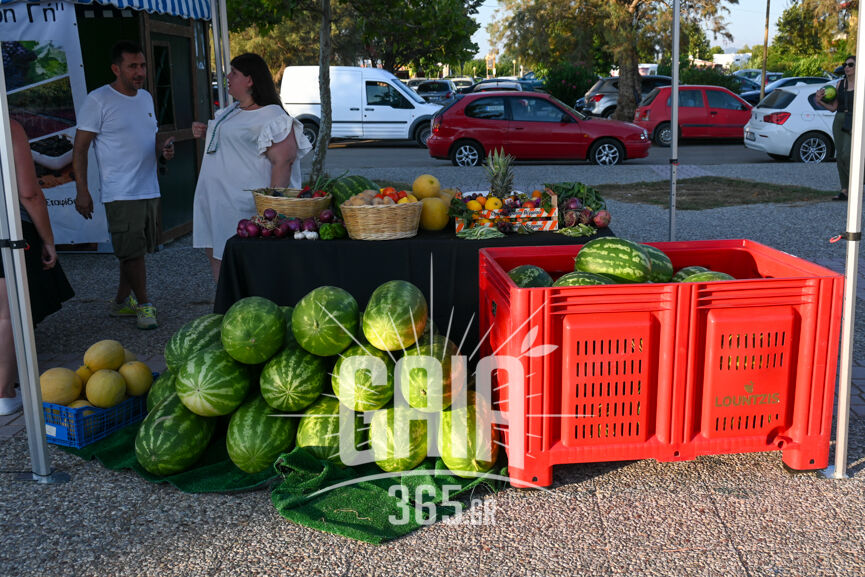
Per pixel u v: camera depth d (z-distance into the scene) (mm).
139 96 6445
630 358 3518
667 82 27750
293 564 3156
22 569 3143
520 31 34094
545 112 17141
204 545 3293
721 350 3537
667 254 4418
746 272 4410
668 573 3066
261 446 3770
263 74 5773
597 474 3844
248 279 5145
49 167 8547
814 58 41031
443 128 17125
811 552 3184
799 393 3658
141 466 3883
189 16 9414
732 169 15773
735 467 3889
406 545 3283
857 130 3494
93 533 3385
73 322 6531
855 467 3863
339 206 5207
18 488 3768
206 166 5914
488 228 5090
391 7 12758
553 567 3117
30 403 3748
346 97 22125
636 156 17312
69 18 8242
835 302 3547
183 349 4215
